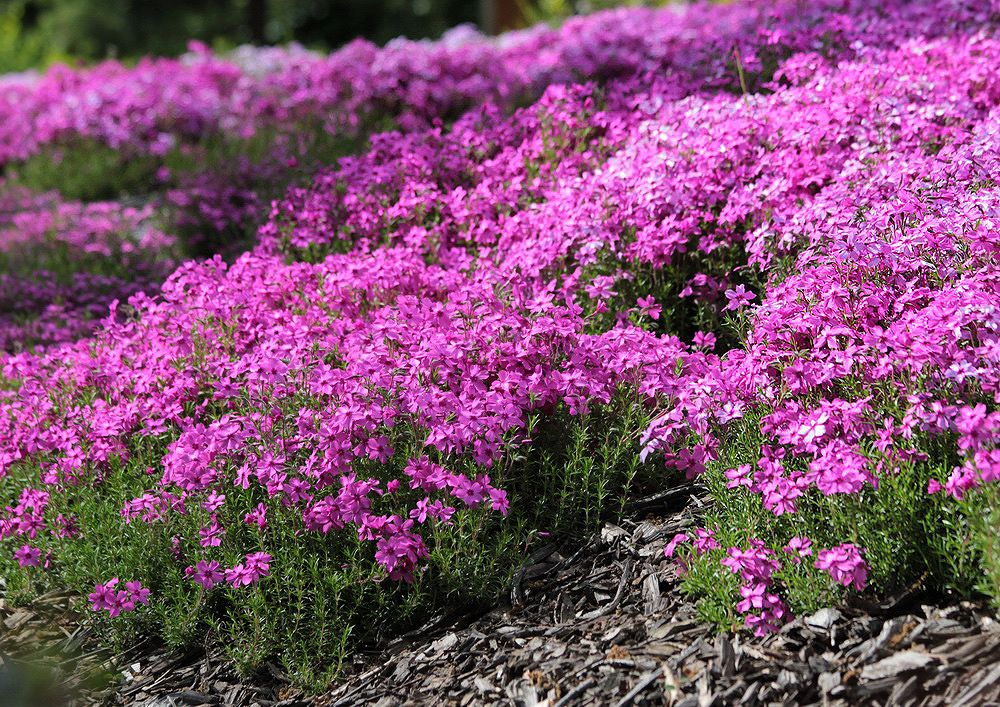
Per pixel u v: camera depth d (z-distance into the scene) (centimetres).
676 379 484
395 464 467
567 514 468
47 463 543
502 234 636
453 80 1059
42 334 746
